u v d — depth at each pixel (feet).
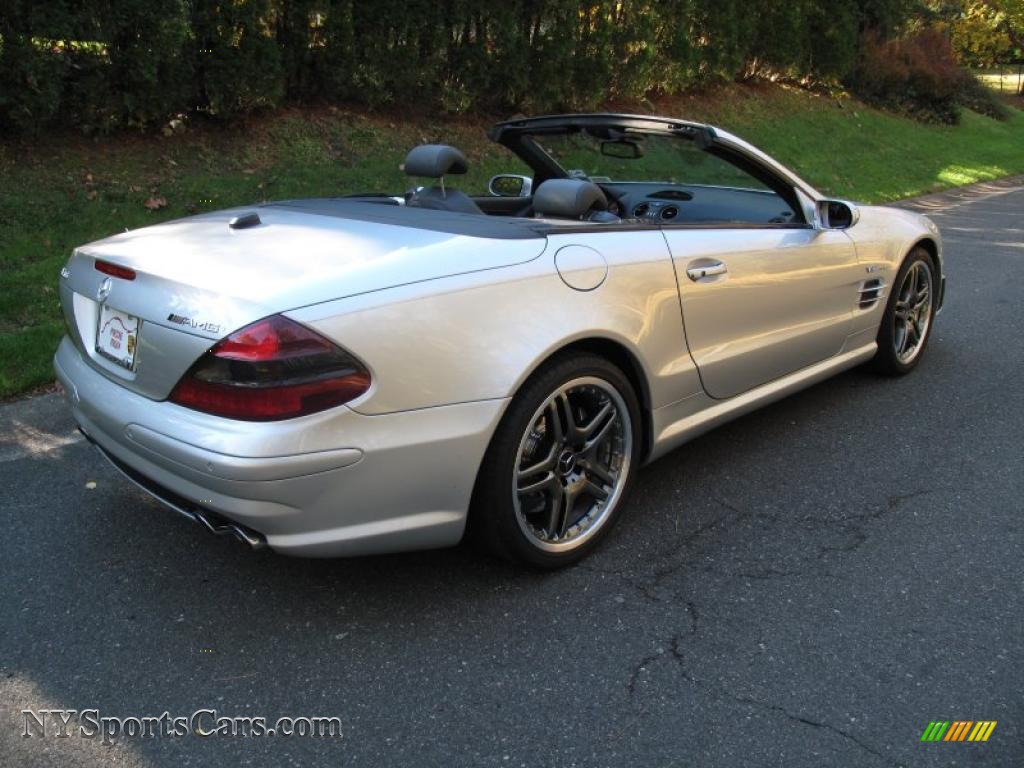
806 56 57.11
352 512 7.75
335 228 9.11
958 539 10.12
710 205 13.16
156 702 7.42
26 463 11.93
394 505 7.93
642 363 9.71
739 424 13.70
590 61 37.27
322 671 7.82
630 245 9.80
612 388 9.47
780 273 11.69
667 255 10.09
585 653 8.07
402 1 30.07
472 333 8.13
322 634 8.35
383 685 7.63
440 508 8.21
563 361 8.87
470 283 8.23
